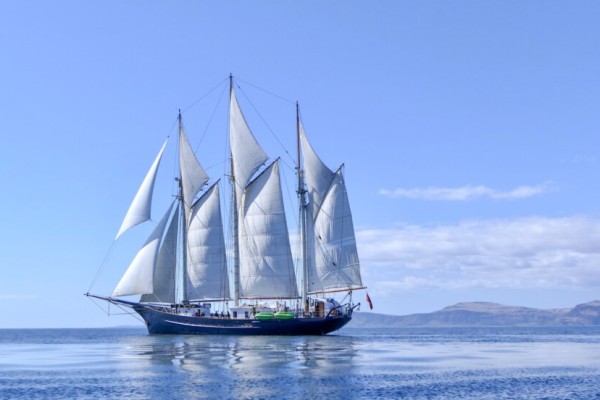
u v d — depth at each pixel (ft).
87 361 254.47
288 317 381.19
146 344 342.23
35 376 204.74
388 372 214.48
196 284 392.47
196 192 396.16
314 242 392.88
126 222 382.63
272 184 392.68
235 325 380.37
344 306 391.04
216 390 173.99
